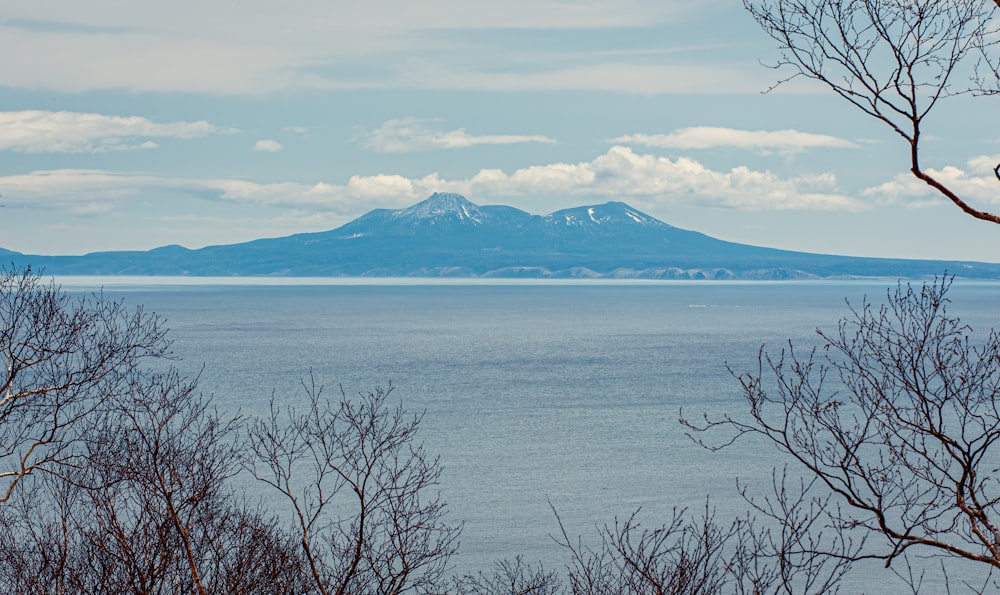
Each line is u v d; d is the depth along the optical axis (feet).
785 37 27.22
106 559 37.63
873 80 26.37
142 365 360.28
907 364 29.09
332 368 376.68
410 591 61.16
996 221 25.35
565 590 93.15
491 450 196.03
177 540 37.83
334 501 121.29
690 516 135.85
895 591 96.99
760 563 95.50
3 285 38.11
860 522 32.01
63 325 38.93
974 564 106.11
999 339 28.35
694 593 40.65
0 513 45.83
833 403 30.71
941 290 28.76
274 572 38.09
